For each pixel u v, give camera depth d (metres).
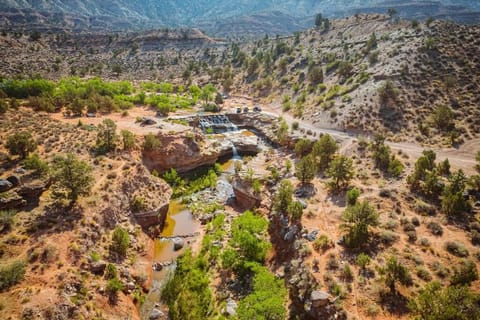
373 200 49.25
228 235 51.38
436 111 77.88
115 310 35.22
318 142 69.69
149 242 49.94
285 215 48.84
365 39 139.50
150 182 60.75
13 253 36.44
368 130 82.31
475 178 49.06
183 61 196.25
